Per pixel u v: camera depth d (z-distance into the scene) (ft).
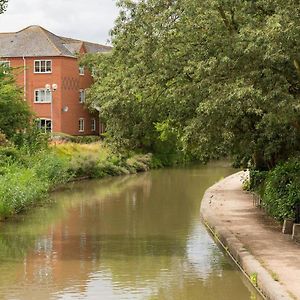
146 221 77.00
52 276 48.55
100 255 56.44
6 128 120.78
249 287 44.86
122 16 59.72
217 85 51.75
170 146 193.67
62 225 73.97
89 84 209.36
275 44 48.47
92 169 143.02
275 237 58.18
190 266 51.80
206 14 54.29
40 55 195.93
